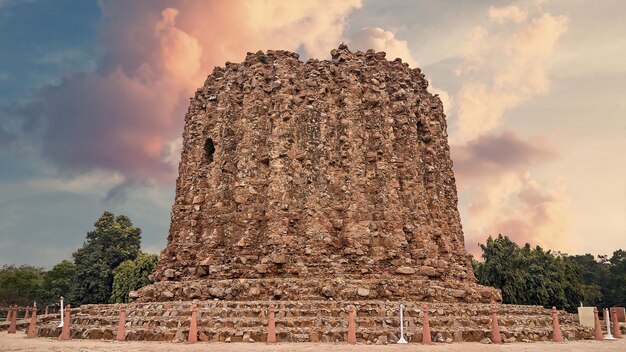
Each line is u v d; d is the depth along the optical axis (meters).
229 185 28.77
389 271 26.00
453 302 24.75
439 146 34.44
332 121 29.16
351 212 26.89
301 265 25.38
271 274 25.30
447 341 19.48
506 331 20.80
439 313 21.78
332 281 23.72
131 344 18.16
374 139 28.77
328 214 27.08
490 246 53.38
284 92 29.16
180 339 19.14
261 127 29.22
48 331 22.95
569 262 57.03
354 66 30.23
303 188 27.59
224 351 15.88
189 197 31.41
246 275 25.70
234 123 30.16
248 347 17.03
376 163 28.25
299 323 19.72
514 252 52.62
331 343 18.34
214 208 28.53
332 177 27.92
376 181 27.92
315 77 29.78
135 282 59.28
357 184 27.77
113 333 20.38
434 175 32.03
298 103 29.47
